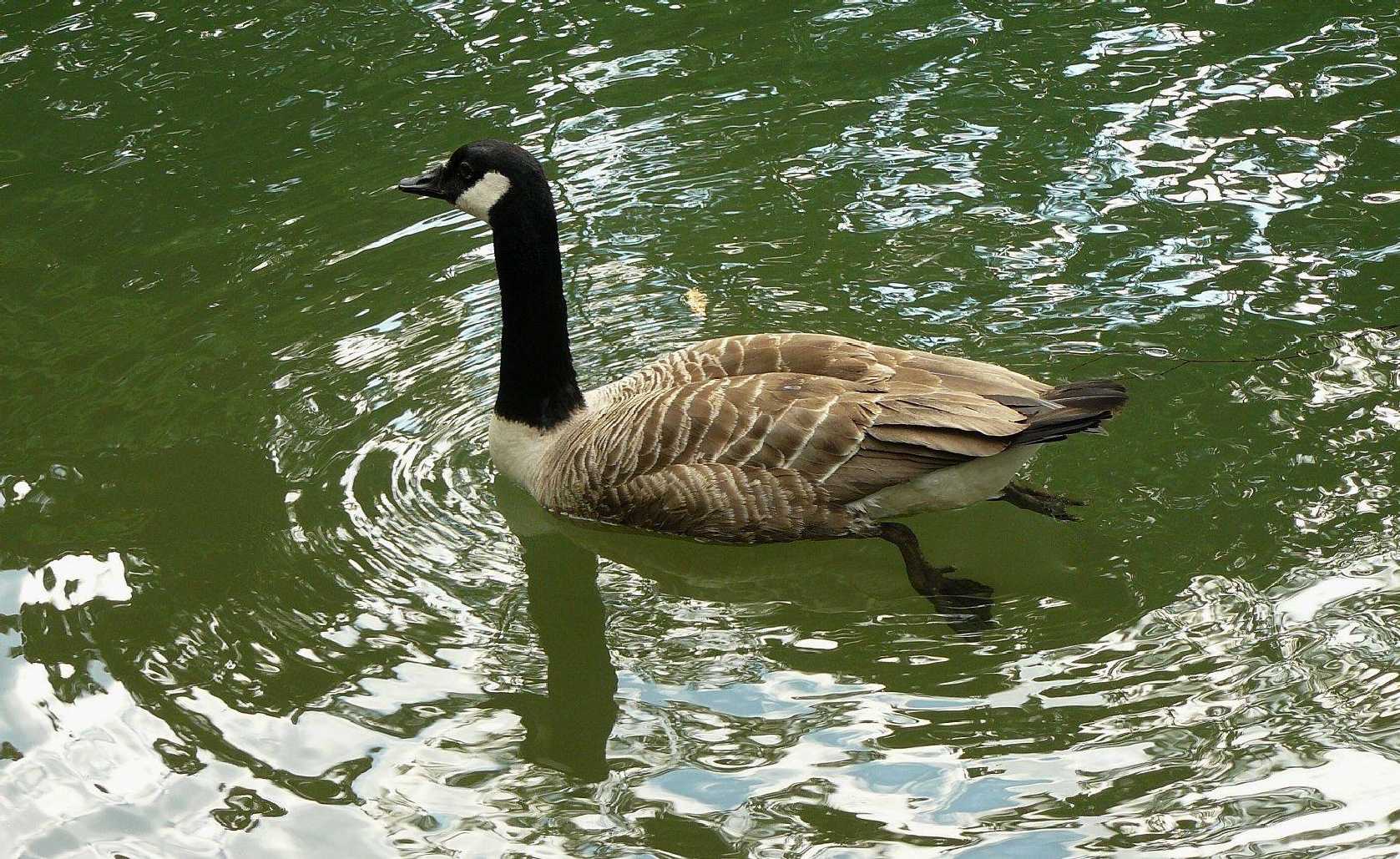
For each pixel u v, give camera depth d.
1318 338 10.47
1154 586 8.42
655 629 8.67
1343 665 7.66
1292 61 14.31
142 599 8.78
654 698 8.00
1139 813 6.91
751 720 7.78
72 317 11.81
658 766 7.47
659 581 9.26
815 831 6.98
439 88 15.05
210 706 7.97
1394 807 6.79
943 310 11.34
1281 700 7.50
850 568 9.32
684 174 13.46
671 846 6.96
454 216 13.16
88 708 7.97
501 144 9.47
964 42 15.40
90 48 16.09
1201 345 10.57
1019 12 15.96
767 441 8.86
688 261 12.27
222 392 10.84
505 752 7.64
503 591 8.97
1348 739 7.20
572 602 8.95
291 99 14.95
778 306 11.58
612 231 12.72
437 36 16.19
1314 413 9.70
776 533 8.99
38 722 7.89
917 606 8.76
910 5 16.31
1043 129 13.63
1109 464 9.46
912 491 8.82
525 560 9.32
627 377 10.10
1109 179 12.77
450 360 11.22
